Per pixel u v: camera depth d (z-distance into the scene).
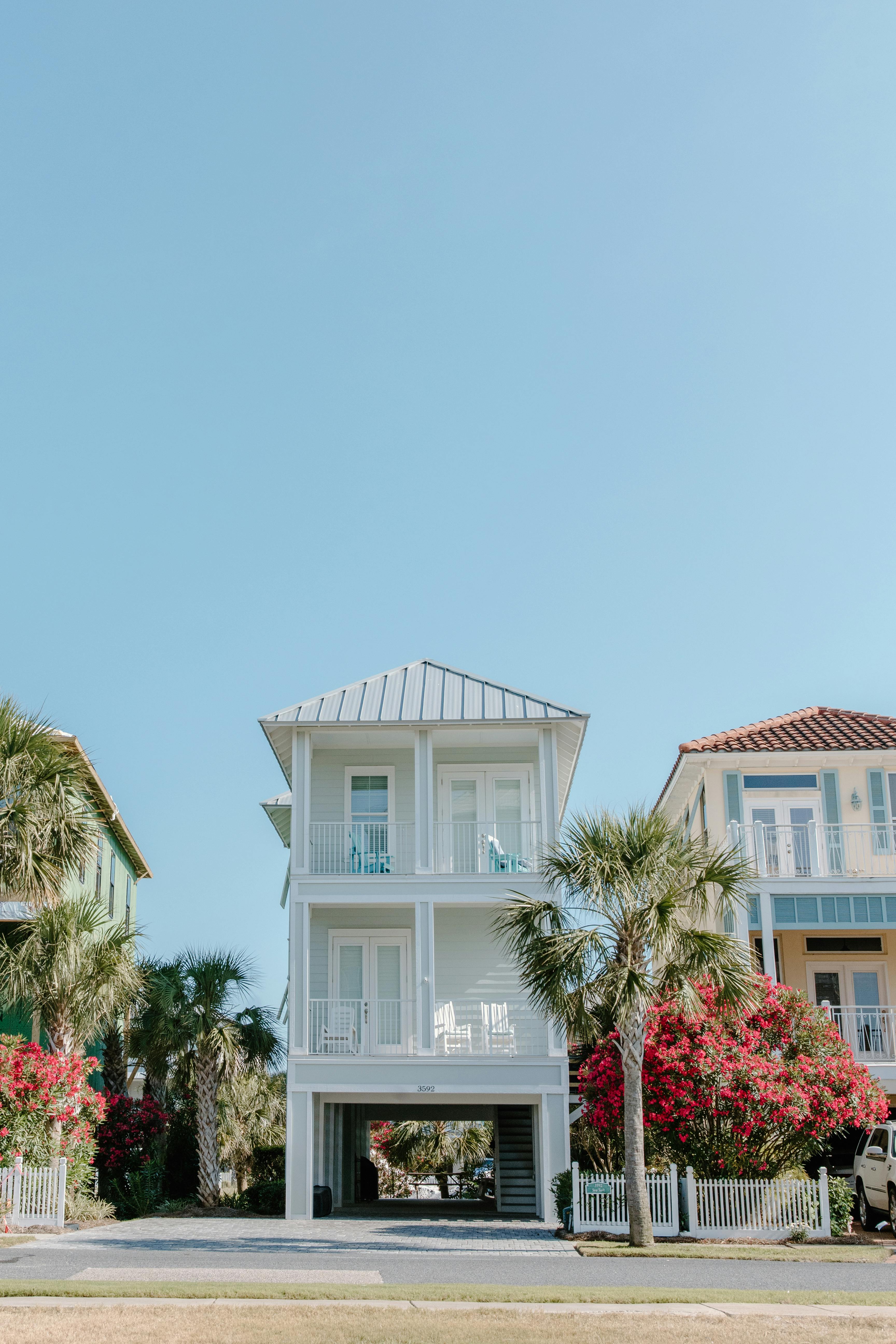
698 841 18.88
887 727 29.52
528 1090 22.73
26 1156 19.95
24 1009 23.17
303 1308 11.50
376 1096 23.72
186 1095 27.61
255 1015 25.42
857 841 27.80
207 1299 12.02
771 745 28.45
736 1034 19.91
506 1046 24.84
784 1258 16.20
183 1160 26.38
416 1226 20.95
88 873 30.73
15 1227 19.03
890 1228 19.81
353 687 25.98
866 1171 20.27
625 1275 14.44
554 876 18.52
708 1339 10.38
